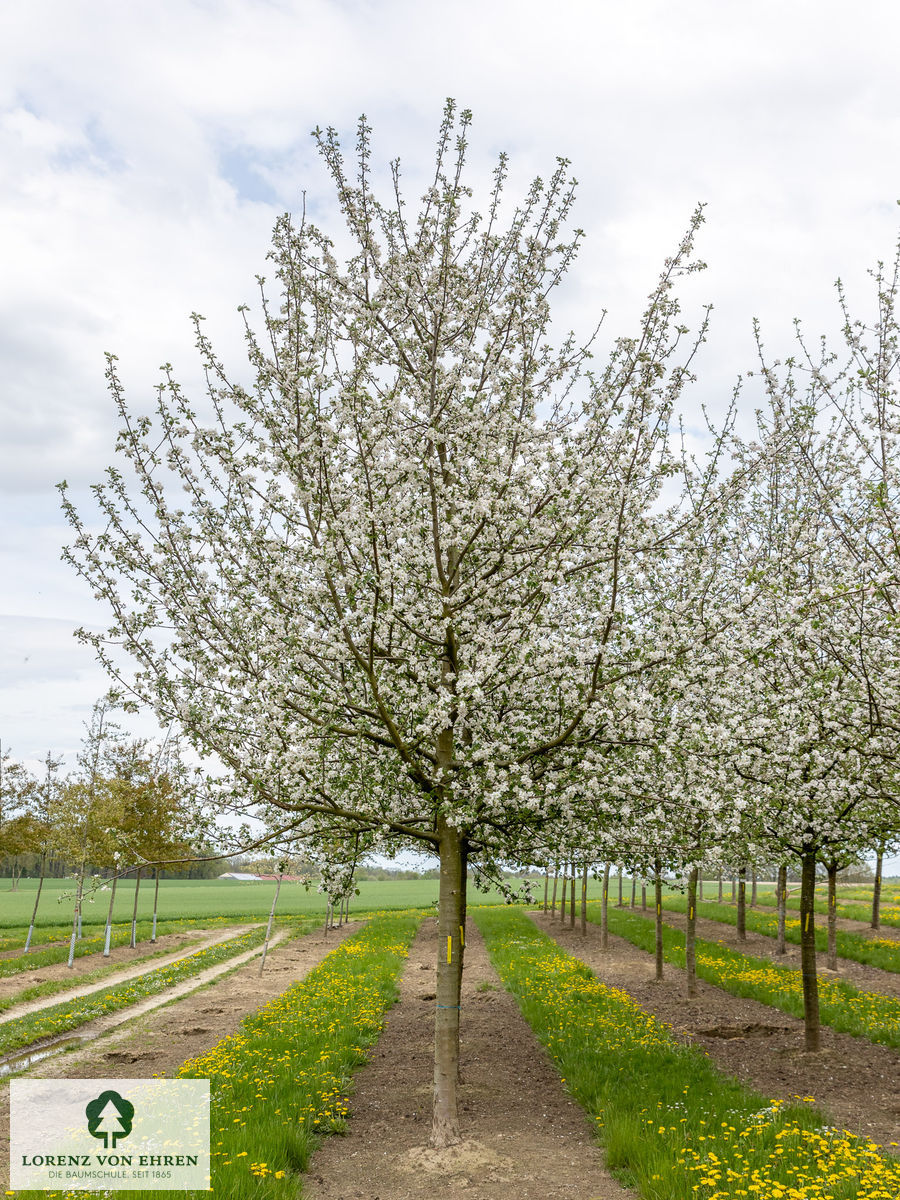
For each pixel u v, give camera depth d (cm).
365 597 880
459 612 918
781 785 1085
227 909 4691
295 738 834
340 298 941
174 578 907
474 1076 1105
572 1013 1382
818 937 2281
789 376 1140
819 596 934
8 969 2183
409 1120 930
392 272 962
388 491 888
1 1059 1277
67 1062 1245
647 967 2034
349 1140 871
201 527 929
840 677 1005
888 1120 887
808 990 1192
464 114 895
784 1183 654
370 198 944
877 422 900
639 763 926
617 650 928
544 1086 1056
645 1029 1261
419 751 915
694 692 903
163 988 1933
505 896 1033
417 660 930
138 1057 1265
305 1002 1558
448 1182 754
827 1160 705
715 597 1033
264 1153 758
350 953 2380
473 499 946
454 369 962
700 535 958
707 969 1852
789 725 1070
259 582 911
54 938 2964
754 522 1270
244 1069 1060
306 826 959
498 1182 751
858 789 1030
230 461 890
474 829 959
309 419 884
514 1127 900
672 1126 800
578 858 991
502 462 907
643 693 884
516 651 877
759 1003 1561
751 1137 769
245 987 1930
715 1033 1304
